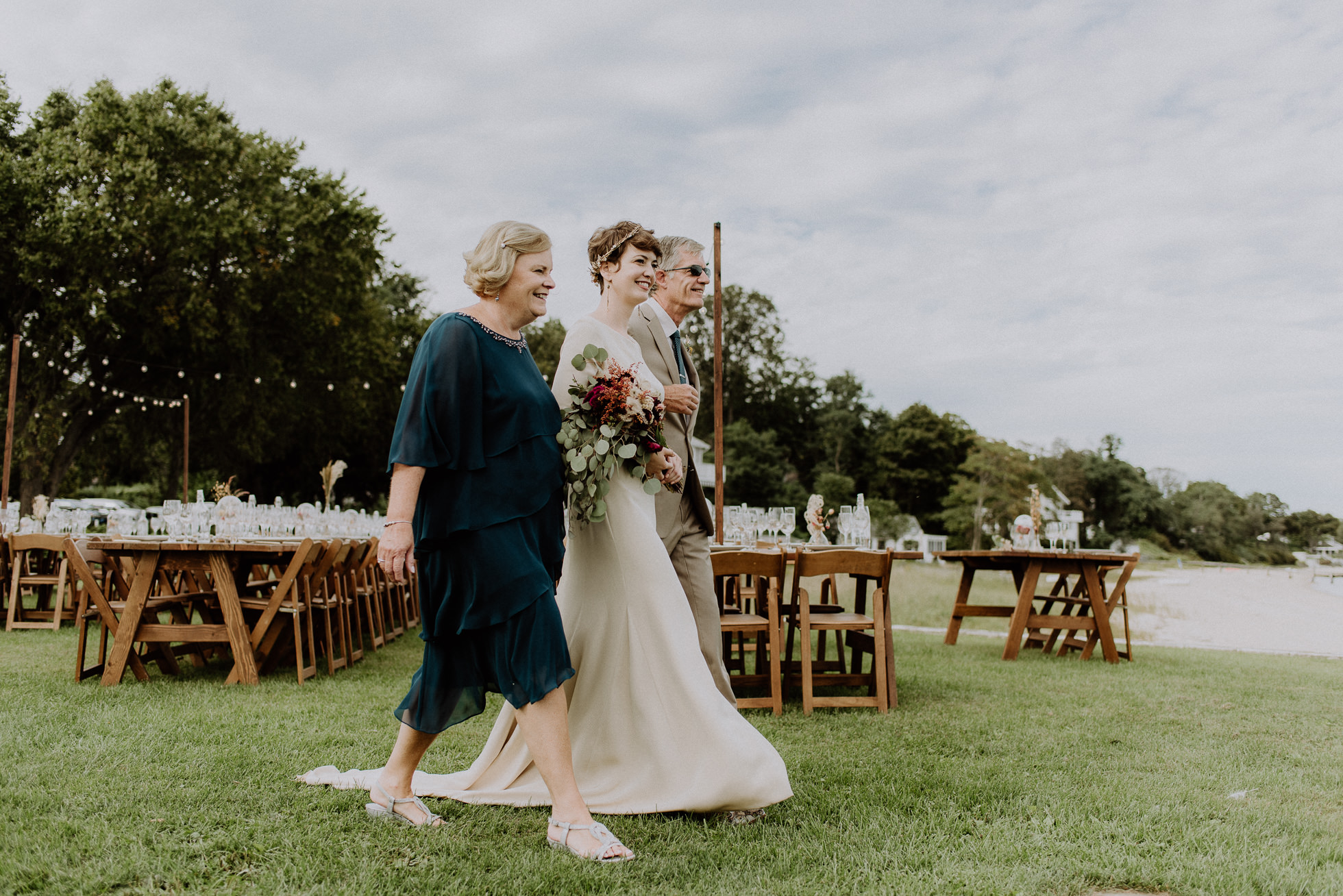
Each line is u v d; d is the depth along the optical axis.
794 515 6.39
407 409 2.33
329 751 3.28
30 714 3.81
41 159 19.09
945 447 53.03
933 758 3.45
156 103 20.38
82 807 2.54
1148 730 4.09
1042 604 12.33
